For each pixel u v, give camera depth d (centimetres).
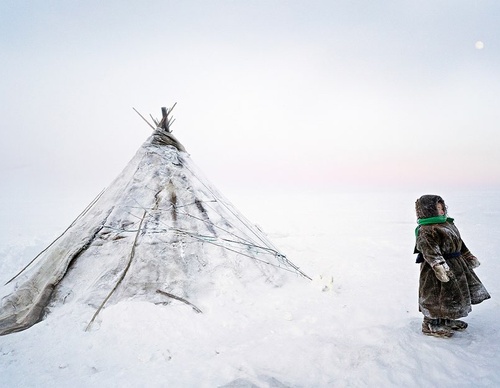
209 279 512
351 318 451
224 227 610
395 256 934
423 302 340
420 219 344
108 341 377
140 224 551
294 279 600
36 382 307
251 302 491
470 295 331
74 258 516
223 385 275
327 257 905
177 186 632
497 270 732
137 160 678
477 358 294
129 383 294
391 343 330
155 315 421
